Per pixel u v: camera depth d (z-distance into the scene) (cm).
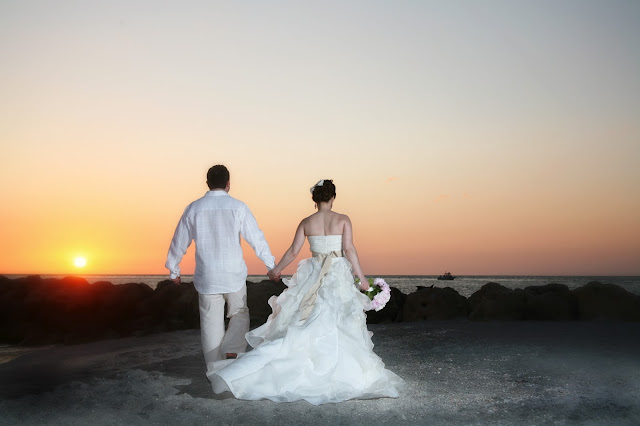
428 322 902
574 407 399
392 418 380
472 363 556
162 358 623
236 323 490
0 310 1070
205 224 488
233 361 444
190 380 500
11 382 502
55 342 941
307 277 464
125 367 570
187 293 1103
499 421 372
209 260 485
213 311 490
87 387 475
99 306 1109
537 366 530
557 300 909
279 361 428
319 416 385
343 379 429
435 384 473
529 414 385
